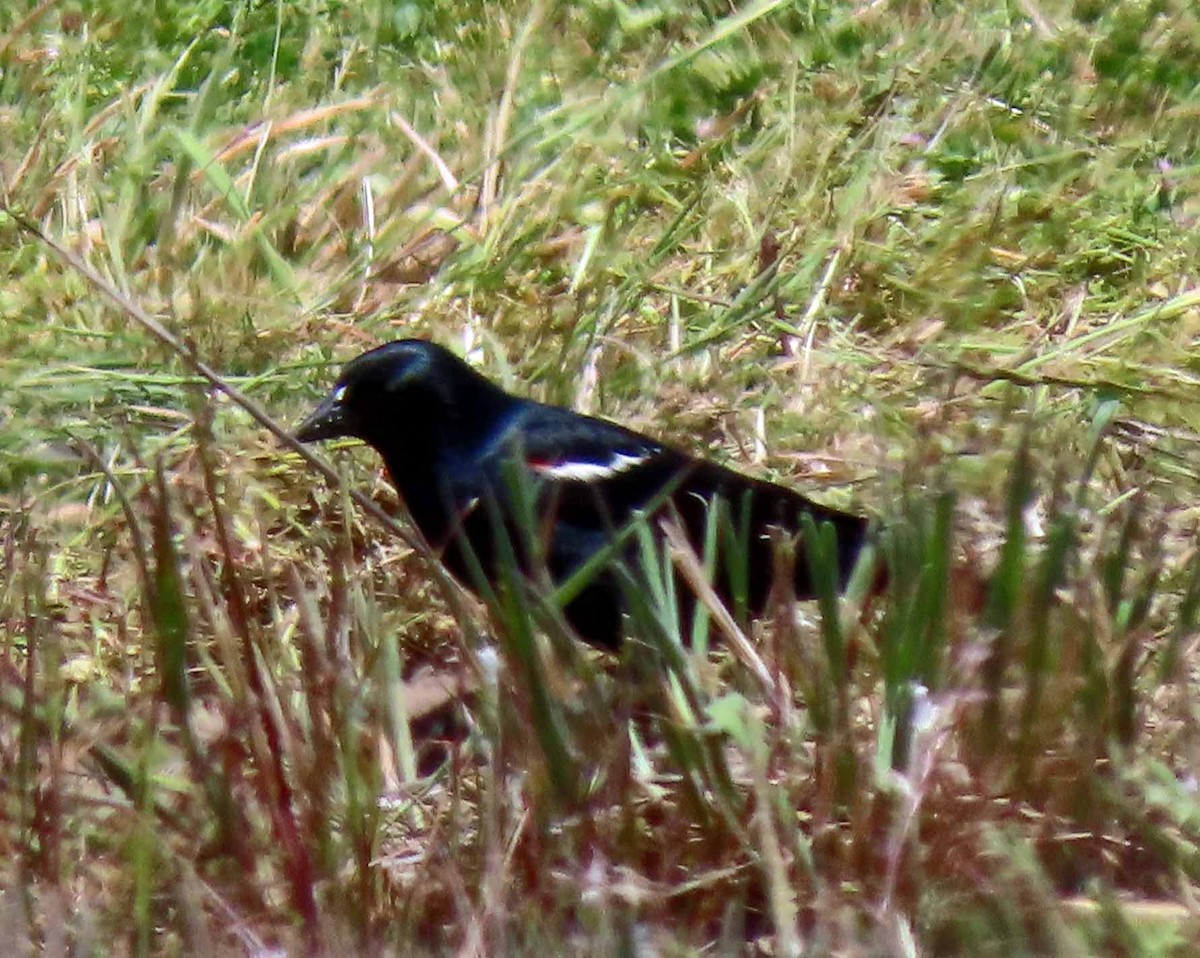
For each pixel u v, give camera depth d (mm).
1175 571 9750
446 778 8633
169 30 15289
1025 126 14188
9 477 10992
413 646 10000
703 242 13273
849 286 12906
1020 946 7422
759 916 7883
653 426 11570
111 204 13258
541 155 13883
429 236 13094
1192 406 11672
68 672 9625
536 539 8406
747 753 7648
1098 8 15305
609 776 7883
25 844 7867
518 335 12312
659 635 8148
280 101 14484
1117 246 13328
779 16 15211
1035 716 8070
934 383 11727
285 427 11234
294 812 8242
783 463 11375
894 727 8000
